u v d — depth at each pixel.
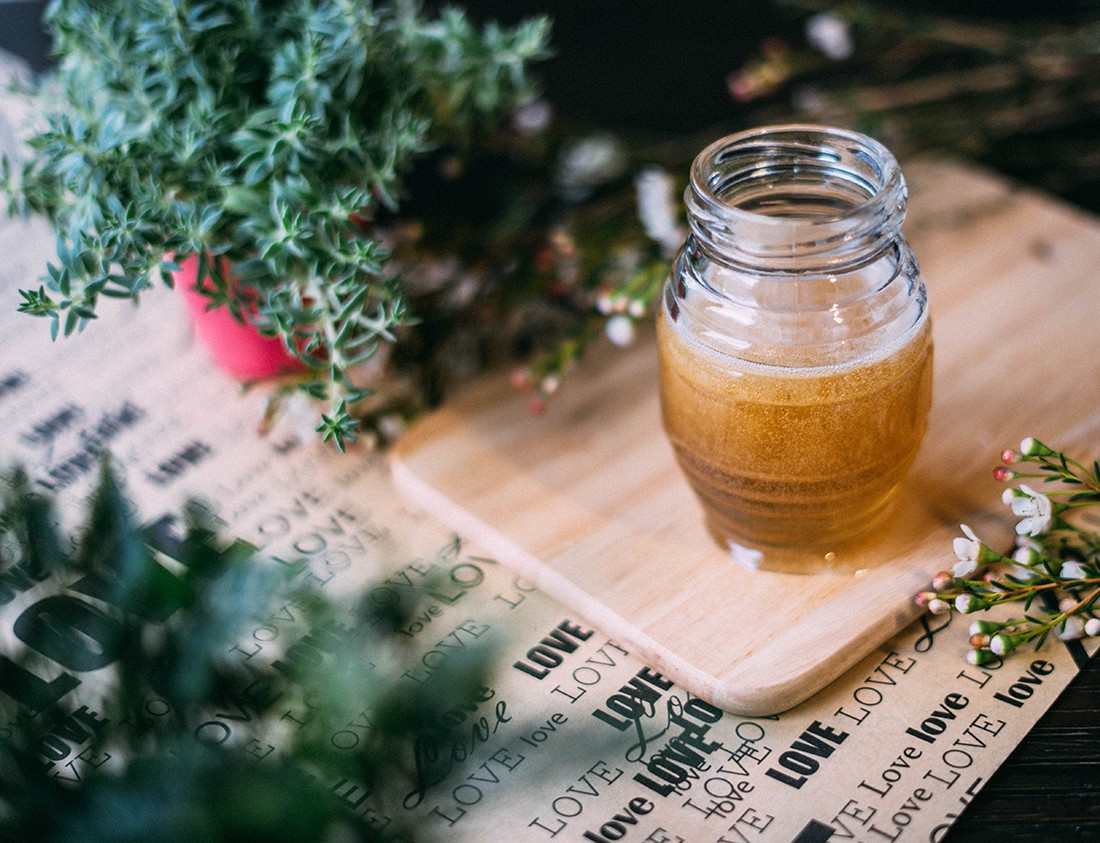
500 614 0.41
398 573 0.42
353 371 0.47
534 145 0.55
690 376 0.39
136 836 0.27
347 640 0.29
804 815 0.36
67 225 0.43
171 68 0.42
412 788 0.35
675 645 0.39
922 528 0.42
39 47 0.60
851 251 0.36
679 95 0.59
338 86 0.42
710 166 0.39
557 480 0.44
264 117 0.41
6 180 0.42
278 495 0.45
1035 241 0.51
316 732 0.28
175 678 0.29
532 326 0.50
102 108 0.42
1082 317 0.48
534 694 0.39
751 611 0.40
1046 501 0.38
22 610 0.39
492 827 0.36
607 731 0.38
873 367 0.37
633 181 0.54
